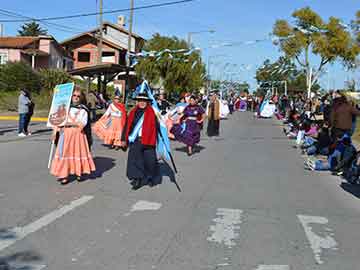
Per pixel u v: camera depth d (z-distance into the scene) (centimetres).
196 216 704
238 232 631
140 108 893
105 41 5728
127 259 516
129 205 755
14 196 786
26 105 1725
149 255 531
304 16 2686
